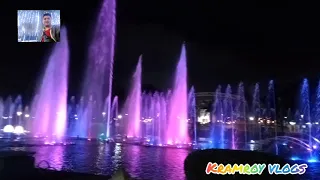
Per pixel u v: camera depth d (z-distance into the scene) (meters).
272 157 6.77
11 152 10.84
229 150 7.03
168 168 12.35
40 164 12.29
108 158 15.45
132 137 33.47
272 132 33.06
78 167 12.50
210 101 46.59
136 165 13.17
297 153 17.70
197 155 7.09
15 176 9.12
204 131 33.50
